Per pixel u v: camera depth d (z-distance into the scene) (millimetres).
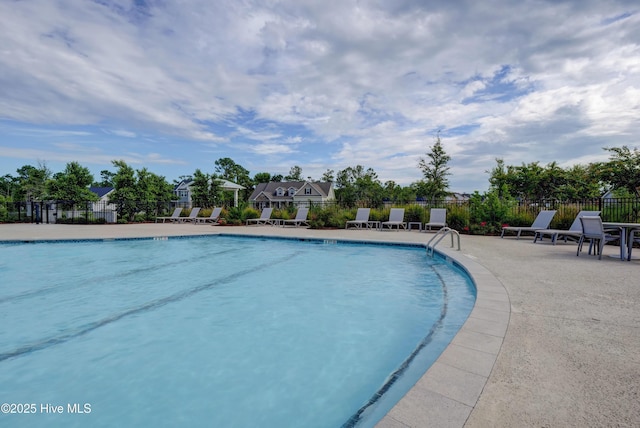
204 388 2779
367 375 2934
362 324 4090
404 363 2941
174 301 5094
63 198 21375
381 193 41062
